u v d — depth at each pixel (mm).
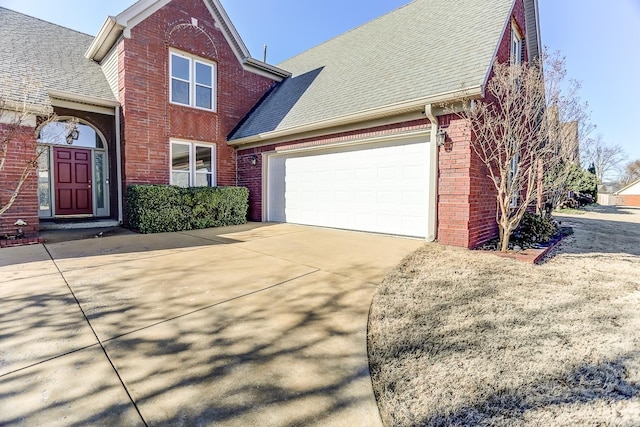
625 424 1917
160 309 3520
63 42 10945
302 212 10117
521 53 9461
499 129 6793
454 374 2396
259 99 12734
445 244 6777
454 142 6590
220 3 11055
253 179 11398
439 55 7730
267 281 4477
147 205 8547
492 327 3098
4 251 6258
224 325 3166
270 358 2623
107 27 9070
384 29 10969
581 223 13219
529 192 6223
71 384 2252
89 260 5562
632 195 37156
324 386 2293
